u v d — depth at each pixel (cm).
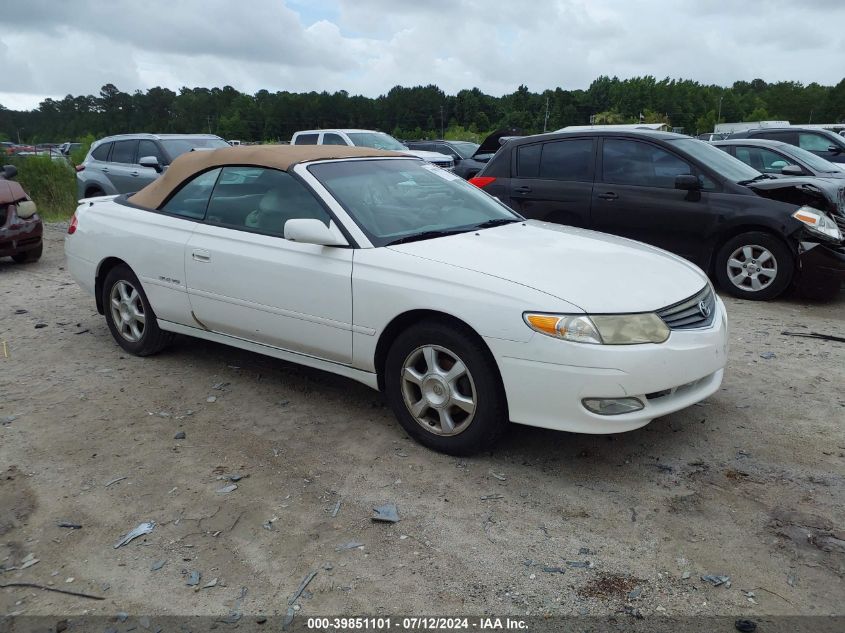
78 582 280
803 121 12925
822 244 658
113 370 511
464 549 297
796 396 450
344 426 416
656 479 351
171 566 289
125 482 354
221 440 399
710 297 394
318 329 410
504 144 856
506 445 389
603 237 450
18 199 905
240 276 439
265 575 282
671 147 741
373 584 276
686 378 346
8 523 320
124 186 1281
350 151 479
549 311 332
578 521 316
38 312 675
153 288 497
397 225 419
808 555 289
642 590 270
